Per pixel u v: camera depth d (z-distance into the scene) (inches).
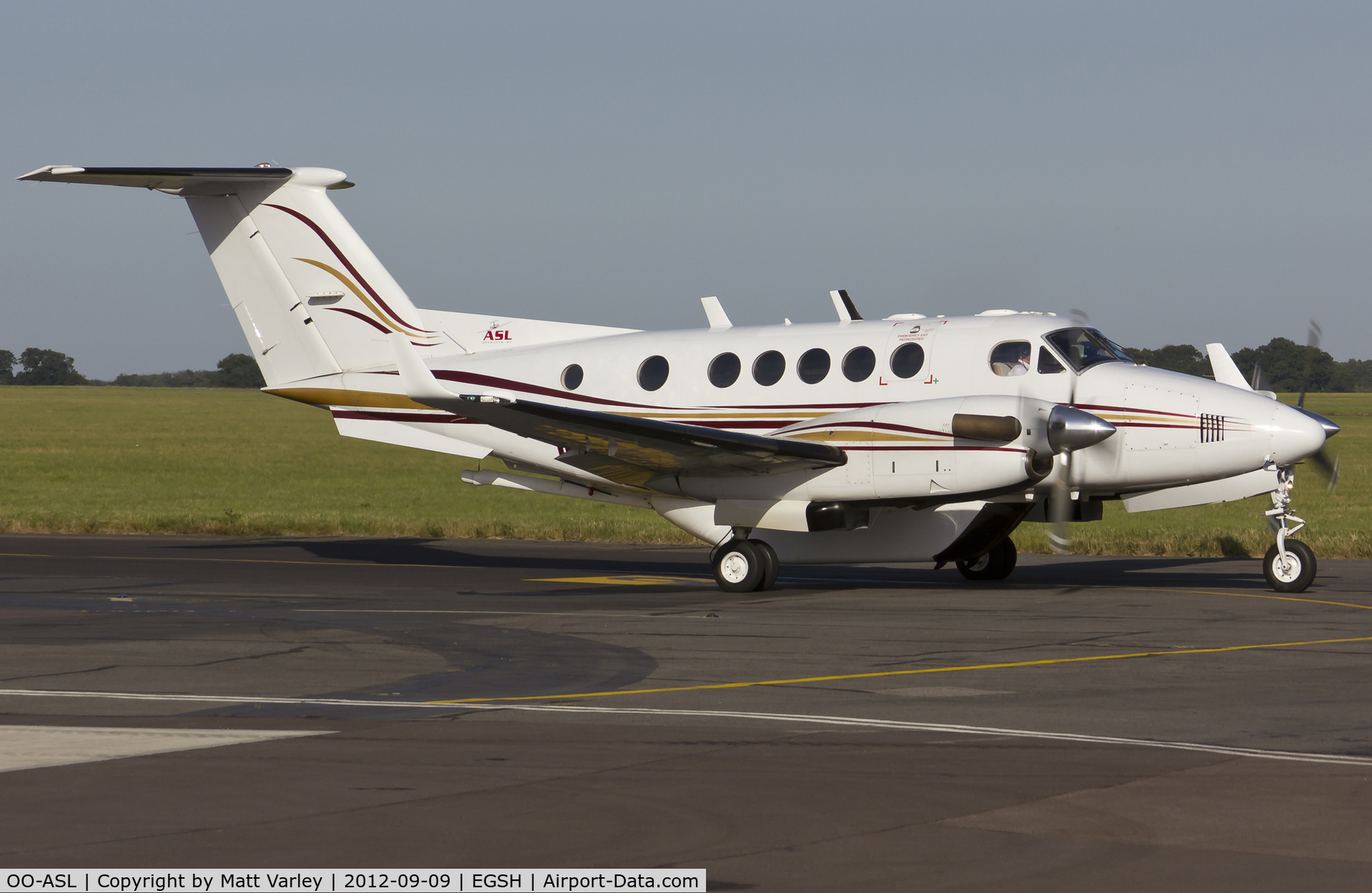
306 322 2694.4
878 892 724.0
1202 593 2175.2
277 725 1158.3
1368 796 908.0
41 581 2456.9
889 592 2231.8
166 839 821.2
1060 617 1866.4
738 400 2404.0
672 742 1084.5
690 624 1827.0
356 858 784.9
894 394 2285.9
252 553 3090.6
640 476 2327.8
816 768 991.0
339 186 2677.2
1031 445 2081.7
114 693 1318.9
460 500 5019.7
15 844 811.4
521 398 2576.3
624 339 2568.9
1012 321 2276.1
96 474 6063.0
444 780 959.0
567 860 780.0
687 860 778.8
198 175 2541.8
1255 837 817.5
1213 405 2150.6
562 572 2659.9
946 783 946.1
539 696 1299.2
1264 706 1224.8
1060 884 735.1
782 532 2333.9
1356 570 2576.3
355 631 1770.4
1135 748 1052.5
